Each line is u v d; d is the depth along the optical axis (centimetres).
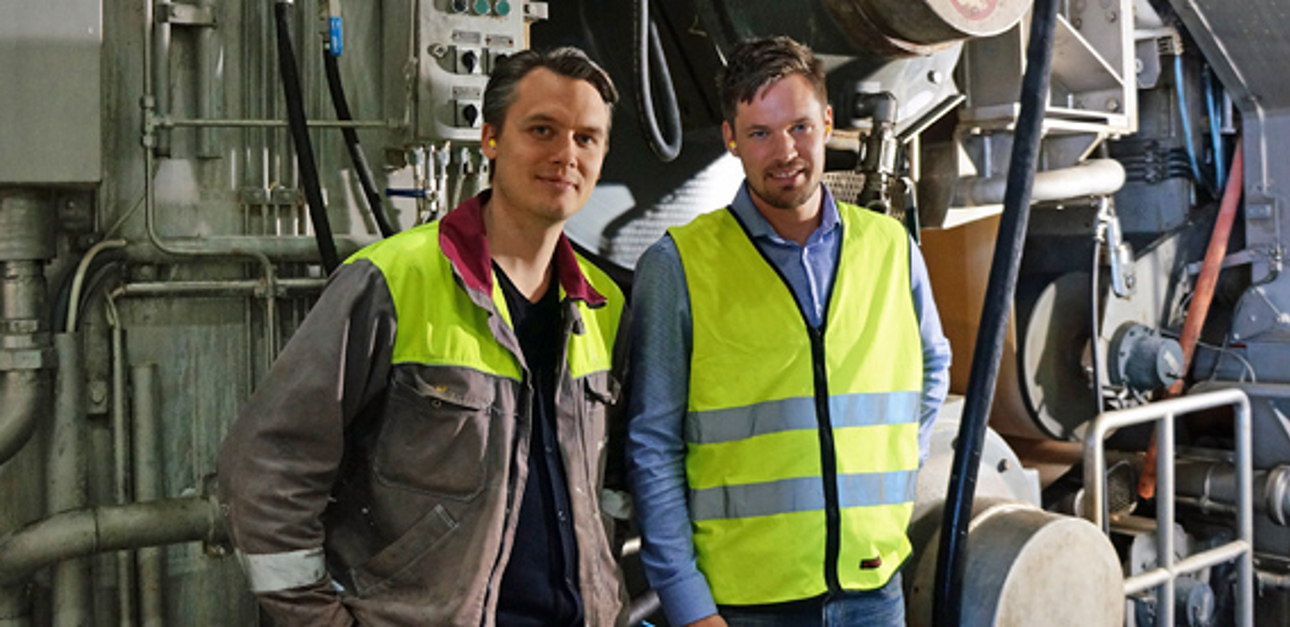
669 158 243
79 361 201
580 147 142
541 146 140
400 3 219
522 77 141
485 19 218
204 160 212
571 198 142
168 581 212
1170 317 394
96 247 199
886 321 184
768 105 169
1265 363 380
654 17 262
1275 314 376
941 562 221
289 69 203
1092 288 332
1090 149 319
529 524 146
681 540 174
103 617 207
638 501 175
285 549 132
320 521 140
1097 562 240
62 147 189
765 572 175
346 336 133
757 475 176
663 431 175
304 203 220
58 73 188
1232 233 403
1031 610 227
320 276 225
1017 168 220
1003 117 295
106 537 193
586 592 148
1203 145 392
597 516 152
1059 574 232
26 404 192
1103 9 322
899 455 184
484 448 138
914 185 289
